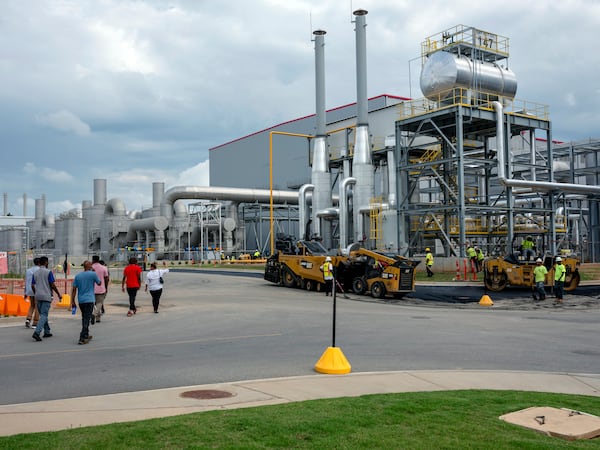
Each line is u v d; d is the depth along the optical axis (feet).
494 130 149.59
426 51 145.18
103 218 285.02
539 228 153.07
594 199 173.99
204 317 65.51
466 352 41.96
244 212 261.44
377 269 93.25
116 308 75.61
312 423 21.35
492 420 22.20
